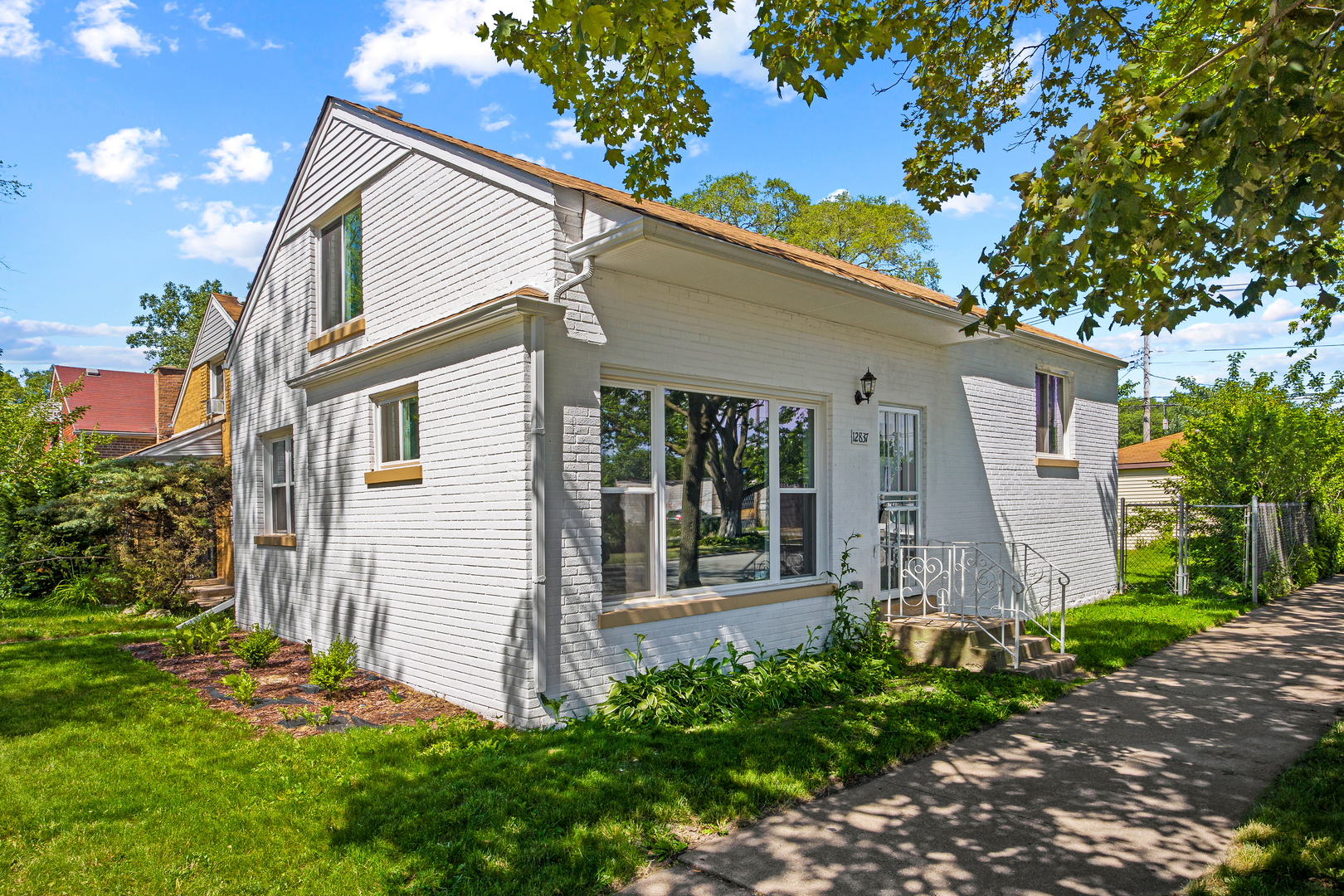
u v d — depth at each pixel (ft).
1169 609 38.19
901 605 29.63
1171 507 49.55
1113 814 14.48
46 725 20.52
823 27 16.94
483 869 12.07
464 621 22.29
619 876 11.96
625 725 19.62
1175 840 13.39
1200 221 14.40
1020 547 37.88
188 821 14.02
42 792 15.51
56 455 57.31
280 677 26.23
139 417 90.68
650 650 22.30
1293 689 23.48
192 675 26.73
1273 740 18.67
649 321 22.61
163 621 40.42
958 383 34.78
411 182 26.37
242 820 13.99
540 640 19.72
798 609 26.73
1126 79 15.14
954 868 12.40
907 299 25.90
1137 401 112.98
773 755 17.04
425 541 24.09
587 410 21.09
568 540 20.54
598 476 21.31
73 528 50.75
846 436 28.89
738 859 12.69
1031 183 15.57
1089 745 18.45
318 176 32.04
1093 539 44.52
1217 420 47.24
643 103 19.06
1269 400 47.44
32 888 11.68
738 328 25.03
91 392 93.81
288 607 32.94
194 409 57.52
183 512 45.83
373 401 27.30
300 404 32.37
